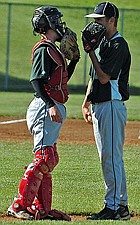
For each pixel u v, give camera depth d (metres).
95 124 23.47
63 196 27.91
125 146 43.28
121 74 23.47
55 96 22.58
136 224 21.25
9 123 53.84
